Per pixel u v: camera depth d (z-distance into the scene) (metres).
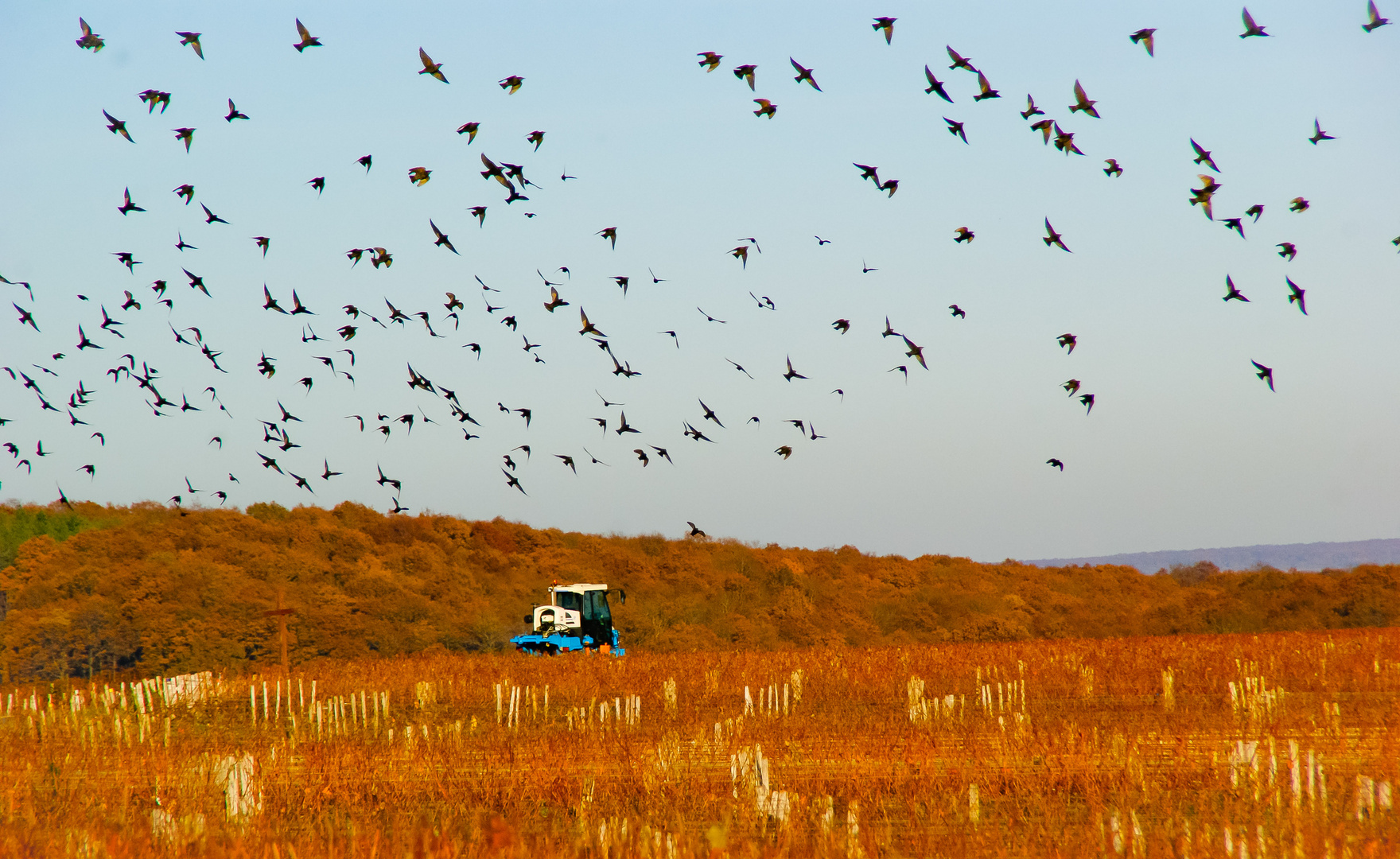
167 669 108.38
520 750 40.12
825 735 44.62
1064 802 31.44
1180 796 31.52
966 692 66.25
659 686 70.50
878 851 26.42
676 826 28.41
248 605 119.44
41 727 52.97
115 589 118.00
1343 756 36.94
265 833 27.83
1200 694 60.56
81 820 29.59
